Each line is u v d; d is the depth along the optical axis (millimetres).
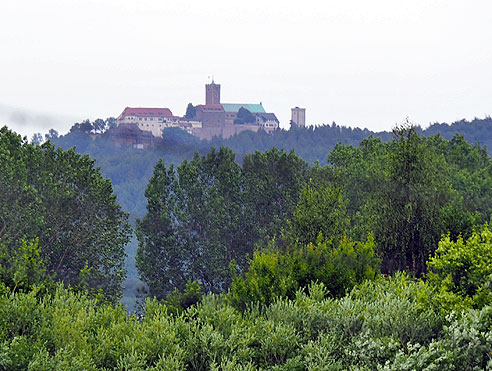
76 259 138750
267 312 51656
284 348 46000
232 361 44656
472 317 42188
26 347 44031
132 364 43594
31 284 62812
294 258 64688
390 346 40656
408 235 80938
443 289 49531
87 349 46156
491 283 49312
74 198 142875
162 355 45000
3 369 43375
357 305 48406
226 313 51094
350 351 42750
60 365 42688
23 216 127812
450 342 40750
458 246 53438
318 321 48344
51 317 49969
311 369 42781
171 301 62344
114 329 49188
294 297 59531
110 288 141875
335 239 76938
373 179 85812
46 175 140250
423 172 83062
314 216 78625
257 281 61000
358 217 134125
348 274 62438
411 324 44344
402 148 84375
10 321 47969
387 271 79750
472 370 39500
